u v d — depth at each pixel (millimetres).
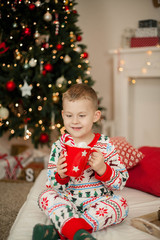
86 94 1157
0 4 2506
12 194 2236
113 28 3340
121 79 3088
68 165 1029
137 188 1634
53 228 1028
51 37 2521
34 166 2641
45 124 2688
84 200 1169
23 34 2514
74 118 1144
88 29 3508
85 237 925
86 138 1241
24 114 2592
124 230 1112
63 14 2564
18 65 2420
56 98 2400
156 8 3053
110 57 3408
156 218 1146
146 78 3191
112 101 3459
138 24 3014
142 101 3258
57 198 1158
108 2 3332
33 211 1305
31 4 2398
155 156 1733
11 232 1172
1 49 2436
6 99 2502
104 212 1084
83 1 3494
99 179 1136
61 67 2543
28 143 3385
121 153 1648
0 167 2621
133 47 2996
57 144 1283
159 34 2988
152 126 3238
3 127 2668
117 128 3195
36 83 2562
